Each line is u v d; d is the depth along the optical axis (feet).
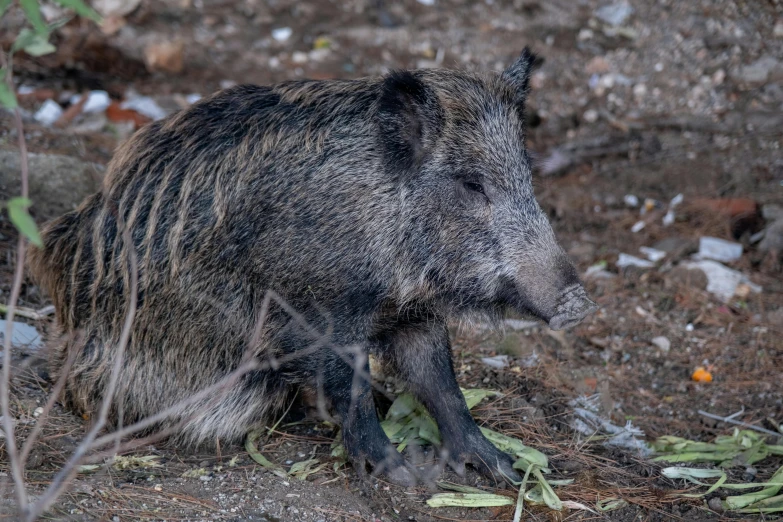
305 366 25.90
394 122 24.73
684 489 27.20
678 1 62.28
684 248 44.21
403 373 28.02
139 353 26.84
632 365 35.96
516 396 31.58
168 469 25.73
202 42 58.34
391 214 25.16
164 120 27.86
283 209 25.12
